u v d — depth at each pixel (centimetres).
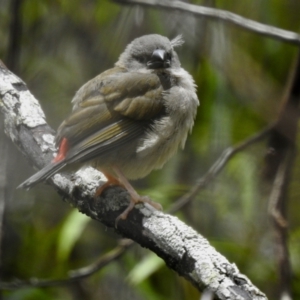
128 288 1275
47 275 1284
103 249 1324
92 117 862
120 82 893
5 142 1109
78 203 812
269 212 966
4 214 1100
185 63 1219
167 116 897
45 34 1388
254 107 1030
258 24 1023
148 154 886
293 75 981
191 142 1291
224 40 1082
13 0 1154
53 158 825
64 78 1383
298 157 1145
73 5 1375
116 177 895
